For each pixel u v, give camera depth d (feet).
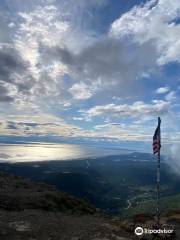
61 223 68.23
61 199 97.09
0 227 58.95
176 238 69.56
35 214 74.18
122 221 82.69
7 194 90.07
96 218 81.25
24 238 54.54
